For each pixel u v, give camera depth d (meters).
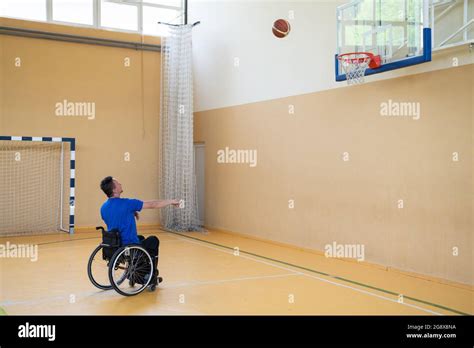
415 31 5.58
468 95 5.32
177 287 5.45
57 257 7.20
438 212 5.65
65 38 9.89
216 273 6.17
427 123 5.76
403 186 6.07
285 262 6.84
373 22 6.12
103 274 6.08
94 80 10.21
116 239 4.98
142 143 10.71
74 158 9.88
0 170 9.34
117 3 10.50
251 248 7.99
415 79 5.90
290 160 7.98
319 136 7.38
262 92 8.63
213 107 10.14
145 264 5.10
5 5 9.59
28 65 9.62
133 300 4.90
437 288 5.41
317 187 7.43
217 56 9.95
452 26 5.50
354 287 5.46
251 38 8.88
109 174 10.38
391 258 6.25
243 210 9.23
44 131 9.76
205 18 10.36
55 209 9.80
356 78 6.38
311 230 7.56
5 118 9.43
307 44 7.59
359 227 6.71
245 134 9.11
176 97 10.17
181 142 10.07
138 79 10.65
